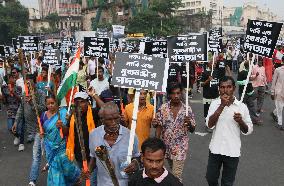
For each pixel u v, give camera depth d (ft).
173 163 17.10
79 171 17.61
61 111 17.63
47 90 23.86
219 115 15.52
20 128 28.07
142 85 13.74
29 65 44.14
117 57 13.98
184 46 19.58
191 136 30.83
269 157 25.02
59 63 34.76
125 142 12.54
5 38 273.75
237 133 15.85
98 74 28.35
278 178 21.35
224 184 16.26
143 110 18.02
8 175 22.95
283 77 31.83
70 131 16.65
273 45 18.47
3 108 44.42
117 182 11.73
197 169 23.24
